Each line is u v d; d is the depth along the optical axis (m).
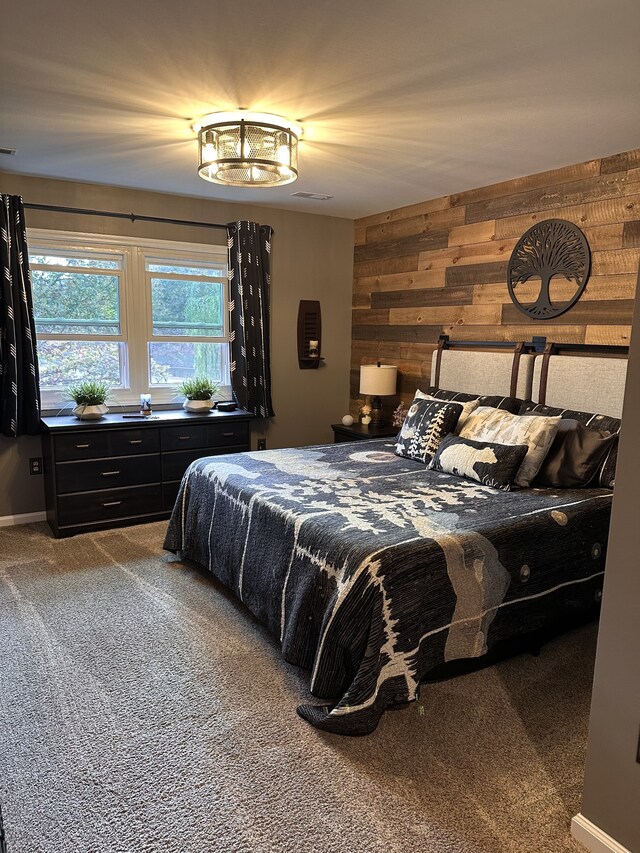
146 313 4.57
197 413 4.58
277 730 2.09
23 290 3.88
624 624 1.53
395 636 2.08
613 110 2.59
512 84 2.34
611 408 3.22
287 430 5.28
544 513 2.58
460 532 2.33
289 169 2.89
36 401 4.00
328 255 5.25
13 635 2.70
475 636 2.31
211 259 4.77
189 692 2.30
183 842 1.62
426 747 2.02
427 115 2.68
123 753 1.96
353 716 2.01
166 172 3.82
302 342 5.21
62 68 2.25
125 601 3.06
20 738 2.02
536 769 1.93
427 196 4.38
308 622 2.32
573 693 2.35
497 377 3.88
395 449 3.88
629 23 1.85
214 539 3.12
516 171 3.62
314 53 2.11
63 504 3.94
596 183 3.32
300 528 2.46
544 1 1.73
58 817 1.70
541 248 3.65
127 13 1.85
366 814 1.73
